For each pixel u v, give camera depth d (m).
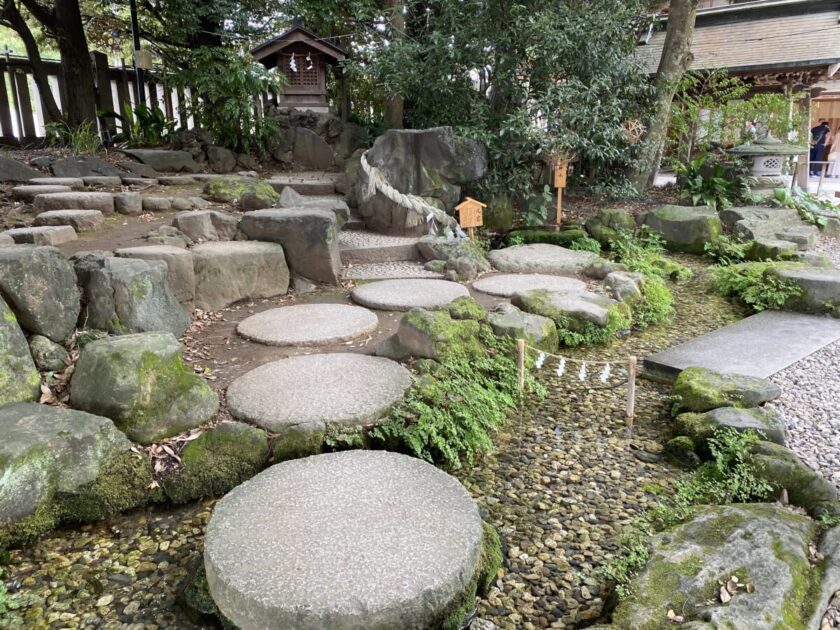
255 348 3.79
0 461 2.34
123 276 3.42
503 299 5.02
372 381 3.27
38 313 3.08
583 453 3.23
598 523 2.66
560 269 6.03
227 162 8.30
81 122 8.55
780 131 9.19
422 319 3.67
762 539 2.27
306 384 3.22
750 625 1.86
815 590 2.06
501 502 2.82
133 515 2.66
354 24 10.04
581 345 4.66
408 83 7.54
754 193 8.30
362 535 2.18
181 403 2.88
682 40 8.38
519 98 7.55
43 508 2.48
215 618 2.12
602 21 6.99
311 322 4.14
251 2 9.14
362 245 6.10
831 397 3.67
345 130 9.29
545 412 3.68
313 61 9.12
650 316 5.23
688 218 7.30
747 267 6.06
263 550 2.09
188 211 5.35
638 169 8.49
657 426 3.50
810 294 5.32
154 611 2.17
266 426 2.87
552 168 8.03
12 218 4.98
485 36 7.14
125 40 12.19
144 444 2.77
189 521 2.63
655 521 2.65
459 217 6.83
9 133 8.10
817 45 9.92
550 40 6.71
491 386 3.63
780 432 3.07
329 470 2.59
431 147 6.92
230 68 8.12
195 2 8.60
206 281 4.38
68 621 2.12
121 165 7.21
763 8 11.37
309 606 1.85
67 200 5.34
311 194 7.49
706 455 3.08
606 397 3.88
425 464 2.66
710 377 3.65
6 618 2.11
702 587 2.06
